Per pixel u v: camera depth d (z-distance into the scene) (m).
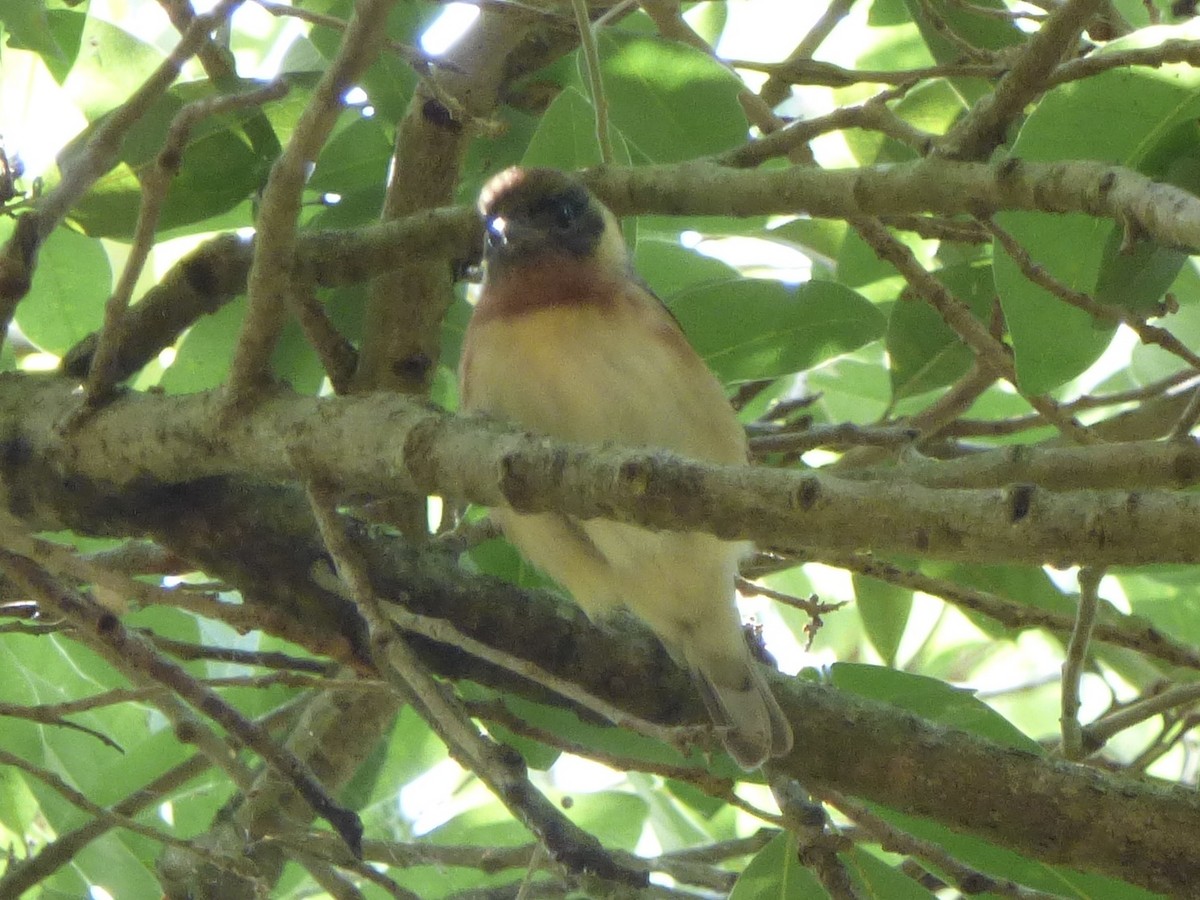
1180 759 13.93
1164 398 9.59
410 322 8.41
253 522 7.17
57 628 7.05
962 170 6.30
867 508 4.29
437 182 8.45
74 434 6.64
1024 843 6.96
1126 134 6.36
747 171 7.04
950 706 7.67
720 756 7.70
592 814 10.06
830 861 6.13
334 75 5.09
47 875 7.64
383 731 9.24
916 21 9.66
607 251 8.38
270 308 5.61
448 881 9.51
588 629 7.61
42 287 8.99
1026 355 6.76
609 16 8.05
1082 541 4.05
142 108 6.19
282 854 8.29
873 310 8.76
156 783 8.39
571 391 7.60
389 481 5.40
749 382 9.75
